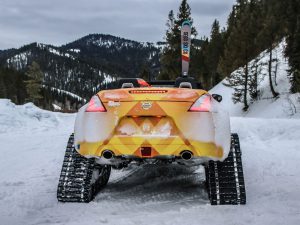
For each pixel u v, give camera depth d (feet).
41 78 270.87
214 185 13.05
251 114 154.61
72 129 50.03
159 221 11.01
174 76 168.25
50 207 13.10
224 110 14.66
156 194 15.19
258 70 170.40
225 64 194.39
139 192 15.64
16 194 15.02
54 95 523.29
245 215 11.51
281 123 37.70
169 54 169.37
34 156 25.90
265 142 32.42
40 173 19.92
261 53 161.48
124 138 13.07
